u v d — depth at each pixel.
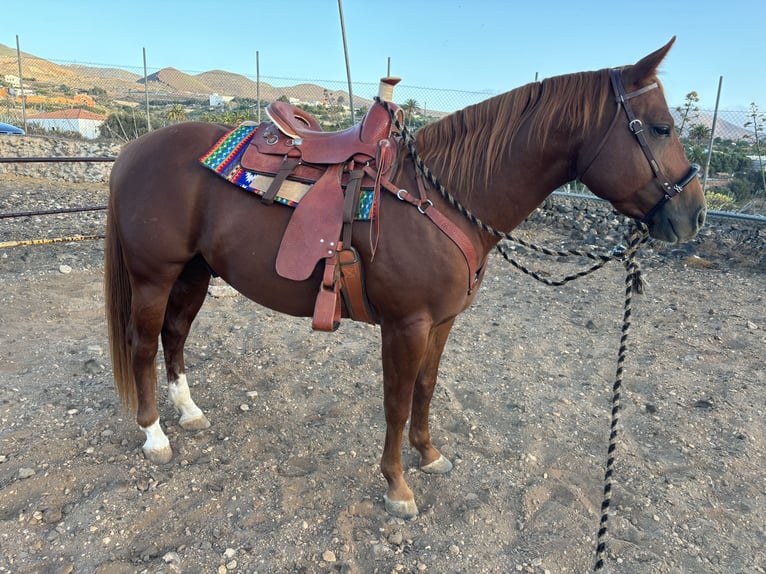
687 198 1.69
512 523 2.08
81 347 3.42
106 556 1.83
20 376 3.01
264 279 1.96
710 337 3.91
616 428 1.85
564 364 3.52
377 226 1.78
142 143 2.18
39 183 10.08
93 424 2.56
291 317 4.16
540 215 7.50
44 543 1.86
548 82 1.80
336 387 3.08
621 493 2.25
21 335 3.54
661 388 3.16
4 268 4.82
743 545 2.00
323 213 1.83
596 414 2.89
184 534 1.94
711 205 7.18
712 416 2.86
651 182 1.69
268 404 2.86
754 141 7.63
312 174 1.91
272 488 2.19
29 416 2.60
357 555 1.89
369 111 1.93
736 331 4.02
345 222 1.80
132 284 2.20
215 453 2.41
